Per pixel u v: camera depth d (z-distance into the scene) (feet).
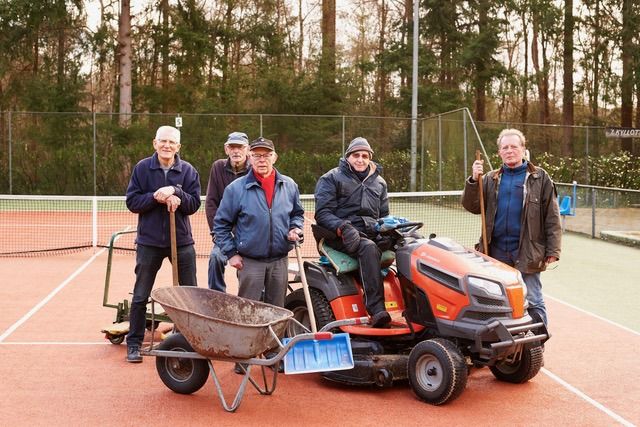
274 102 110.52
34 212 73.36
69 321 27.99
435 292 19.61
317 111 111.45
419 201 76.48
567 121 124.06
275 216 21.03
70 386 20.35
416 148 83.41
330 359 18.81
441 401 18.94
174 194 21.45
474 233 54.54
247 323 19.27
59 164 83.10
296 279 24.29
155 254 22.16
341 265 21.39
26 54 104.37
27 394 19.65
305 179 84.23
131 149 83.51
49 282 35.86
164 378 19.98
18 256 44.39
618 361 24.11
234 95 114.11
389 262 21.67
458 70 116.78
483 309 18.92
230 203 21.12
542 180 22.07
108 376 21.29
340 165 21.98
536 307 22.24
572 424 18.33
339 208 21.72
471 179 22.57
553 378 22.17
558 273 40.83
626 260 45.44
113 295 32.86
